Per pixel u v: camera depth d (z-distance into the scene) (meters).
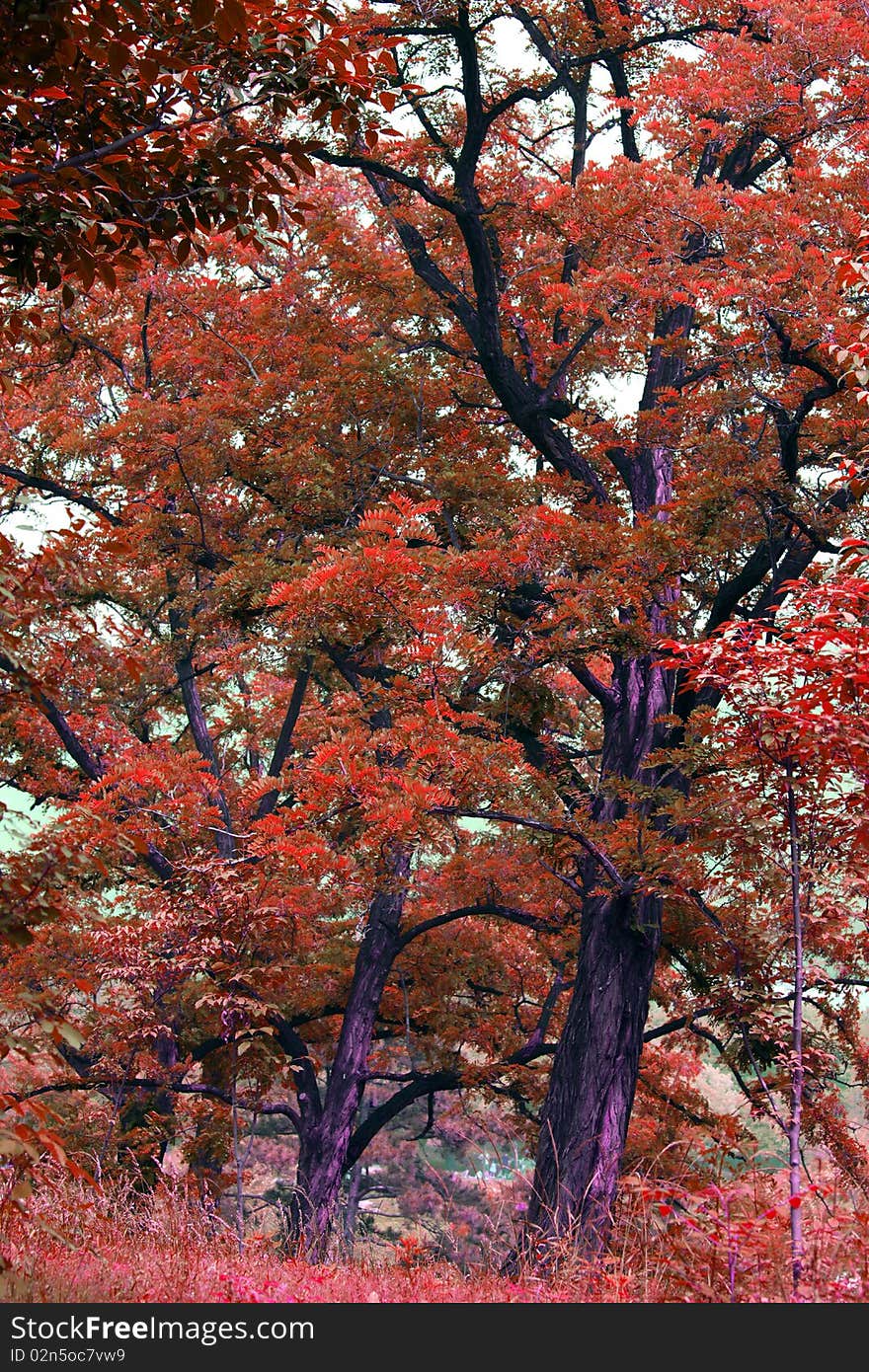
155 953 10.46
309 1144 15.45
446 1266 6.73
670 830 11.30
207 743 17.89
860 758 6.05
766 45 12.76
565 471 14.15
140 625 18.91
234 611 13.88
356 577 10.02
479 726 12.53
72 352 18.03
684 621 12.31
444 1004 17.94
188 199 6.20
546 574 11.88
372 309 15.45
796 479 12.10
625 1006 11.80
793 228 11.26
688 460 12.86
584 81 16.14
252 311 16.38
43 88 5.52
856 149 13.18
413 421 15.09
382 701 11.48
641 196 12.10
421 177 15.49
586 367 14.80
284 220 15.97
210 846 14.27
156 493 15.62
